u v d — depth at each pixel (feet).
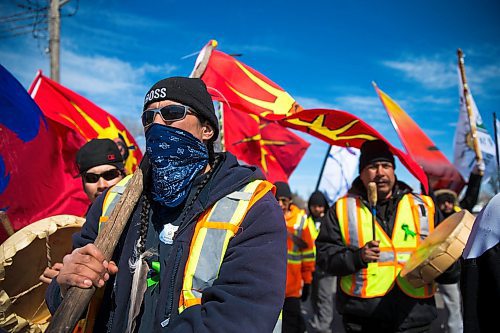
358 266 10.09
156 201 4.86
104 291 4.76
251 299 4.06
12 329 6.16
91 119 13.96
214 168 4.90
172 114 4.75
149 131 4.82
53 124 12.80
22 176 10.98
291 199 17.75
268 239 4.35
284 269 4.34
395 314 10.02
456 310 16.92
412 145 16.96
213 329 3.85
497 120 16.33
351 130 11.08
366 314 10.16
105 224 4.64
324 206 21.45
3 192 10.36
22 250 6.11
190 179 4.74
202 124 4.96
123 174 9.69
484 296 5.34
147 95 4.98
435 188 18.52
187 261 4.32
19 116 10.19
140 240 4.72
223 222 4.36
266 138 20.29
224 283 4.16
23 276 6.39
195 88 4.93
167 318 4.19
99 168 9.24
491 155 17.12
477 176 14.61
